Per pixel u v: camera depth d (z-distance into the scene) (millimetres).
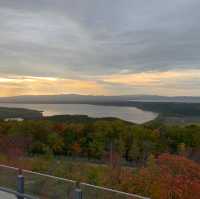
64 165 15852
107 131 74125
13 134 55969
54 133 70438
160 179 17219
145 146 66375
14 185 7496
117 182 15125
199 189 18125
